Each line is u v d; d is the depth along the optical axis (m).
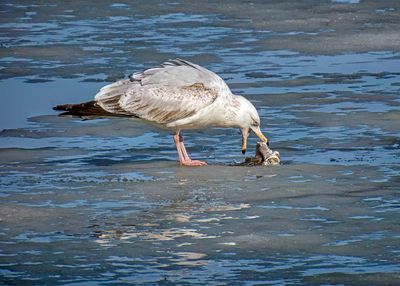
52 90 20.16
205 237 12.17
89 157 16.06
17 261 11.45
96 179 14.77
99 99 15.40
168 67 15.75
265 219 12.80
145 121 15.60
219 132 17.48
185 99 15.37
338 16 26.80
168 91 15.41
